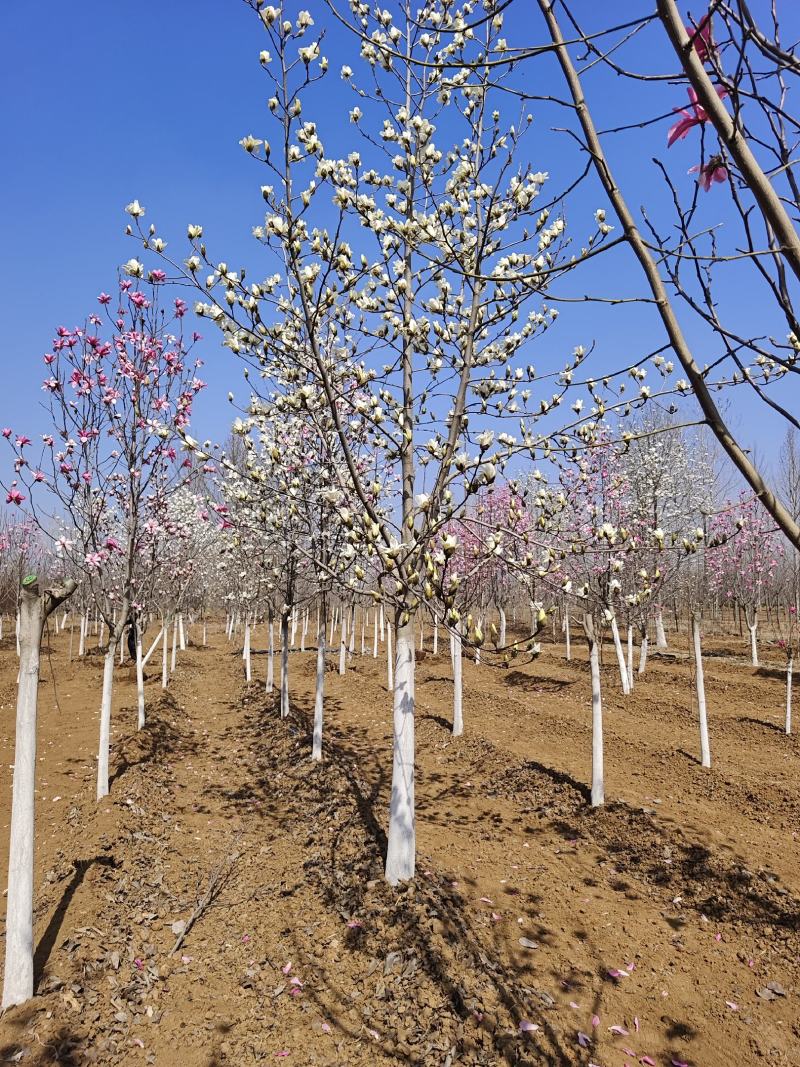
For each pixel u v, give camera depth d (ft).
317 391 21.65
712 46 4.60
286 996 14.05
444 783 29.86
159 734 37.93
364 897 17.54
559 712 42.50
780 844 21.74
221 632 112.06
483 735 36.76
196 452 16.55
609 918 17.85
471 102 18.94
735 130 4.29
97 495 26.04
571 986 14.71
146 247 13.80
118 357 24.38
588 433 17.28
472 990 13.80
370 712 43.34
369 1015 13.37
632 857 21.49
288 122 12.98
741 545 53.98
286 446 27.86
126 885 18.56
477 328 18.97
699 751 33.17
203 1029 12.98
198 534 57.82
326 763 30.76
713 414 4.87
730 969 15.65
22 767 13.67
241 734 40.86
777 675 53.36
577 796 26.45
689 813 24.54
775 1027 13.62
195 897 18.66
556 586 14.32
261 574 41.24
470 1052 12.23
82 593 49.90
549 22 5.40
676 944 16.66
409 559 14.32
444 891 17.92
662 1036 13.29
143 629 39.11
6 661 64.03
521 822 25.12
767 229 4.91
